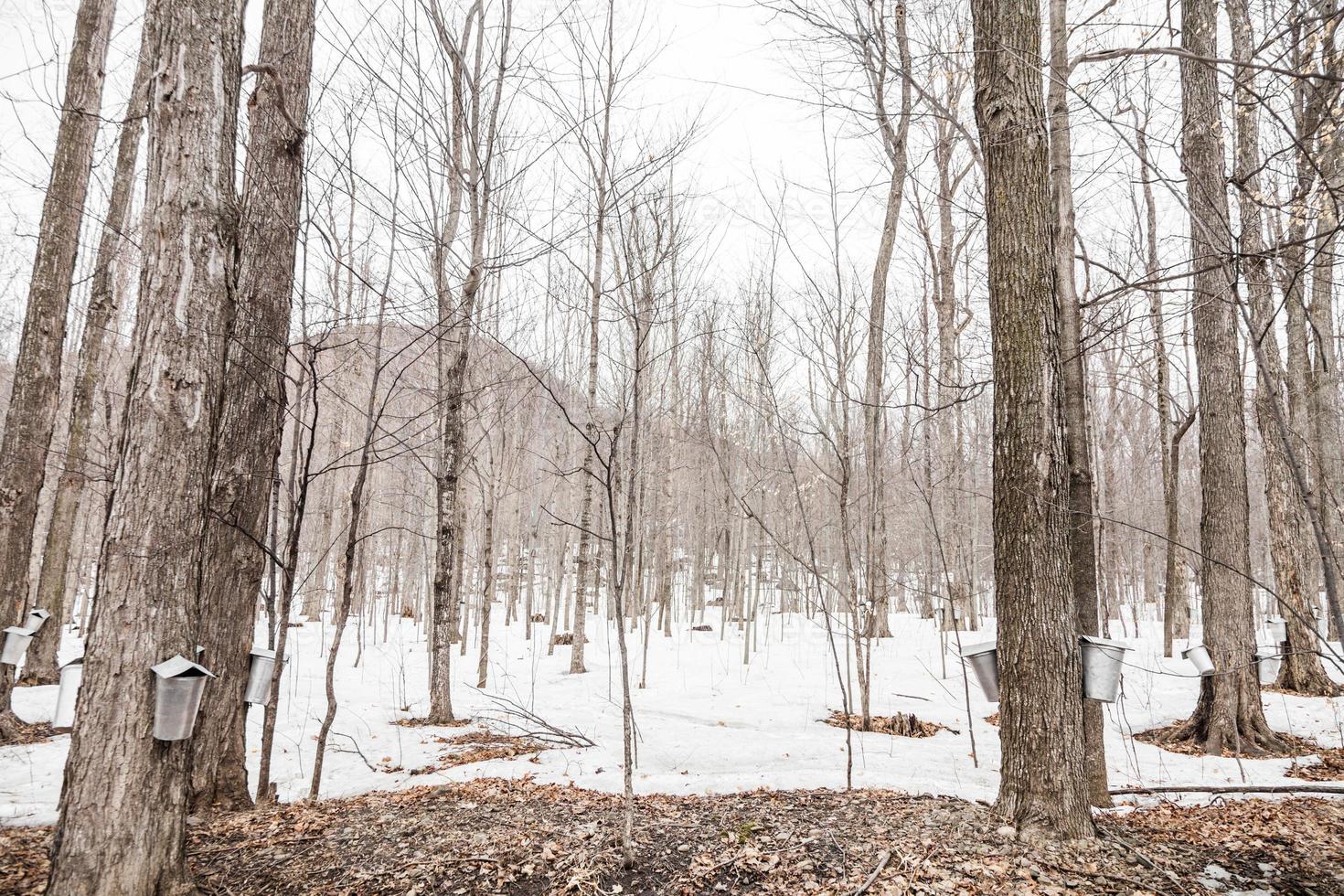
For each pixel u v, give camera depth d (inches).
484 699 416.2
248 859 164.6
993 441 176.2
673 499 972.6
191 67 137.5
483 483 475.8
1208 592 301.7
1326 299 413.1
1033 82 177.3
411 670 541.0
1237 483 299.0
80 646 601.3
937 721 360.8
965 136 215.3
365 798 212.5
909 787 215.0
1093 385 459.8
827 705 399.5
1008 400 172.4
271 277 213.3
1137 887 142.1
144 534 129.6
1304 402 419.2
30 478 301.4
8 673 285.1
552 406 617.3
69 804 123.3
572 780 236.7
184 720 129.3
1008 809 170.1
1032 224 174.1
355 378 540.1
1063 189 191.3
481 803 205.9
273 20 218.1
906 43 295.7
